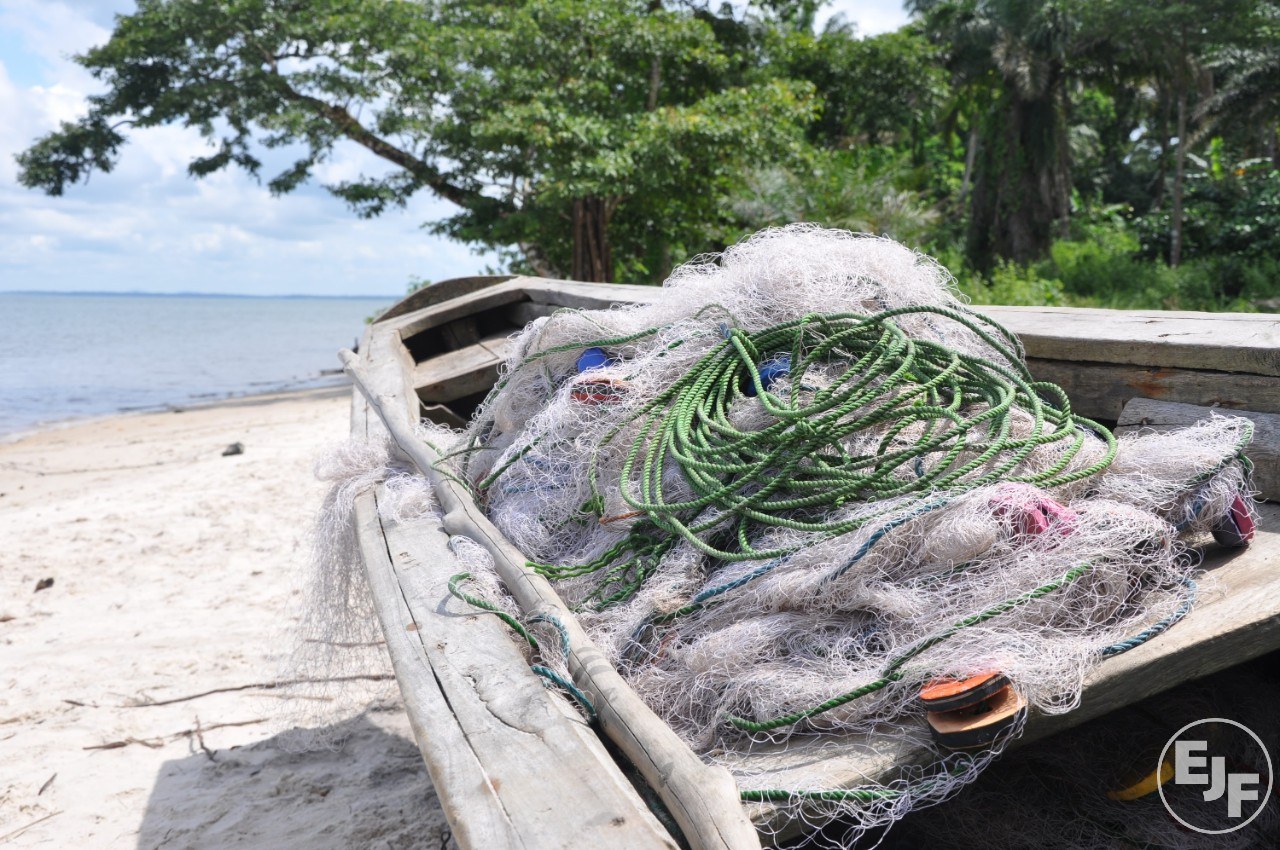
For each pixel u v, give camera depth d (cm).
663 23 2059
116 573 710
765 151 2042
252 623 583
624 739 189
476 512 324
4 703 490
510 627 251
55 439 1755
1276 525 258
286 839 351
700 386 298
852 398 265
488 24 2159
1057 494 244
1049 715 187
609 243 2211
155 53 2220
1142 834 223
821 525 237
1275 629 199
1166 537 224
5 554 774
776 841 176
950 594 215
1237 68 3275
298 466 1087
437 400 560
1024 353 337
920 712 194
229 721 457
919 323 314
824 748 194
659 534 279
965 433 255
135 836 364
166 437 1620
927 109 3194
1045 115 2994
